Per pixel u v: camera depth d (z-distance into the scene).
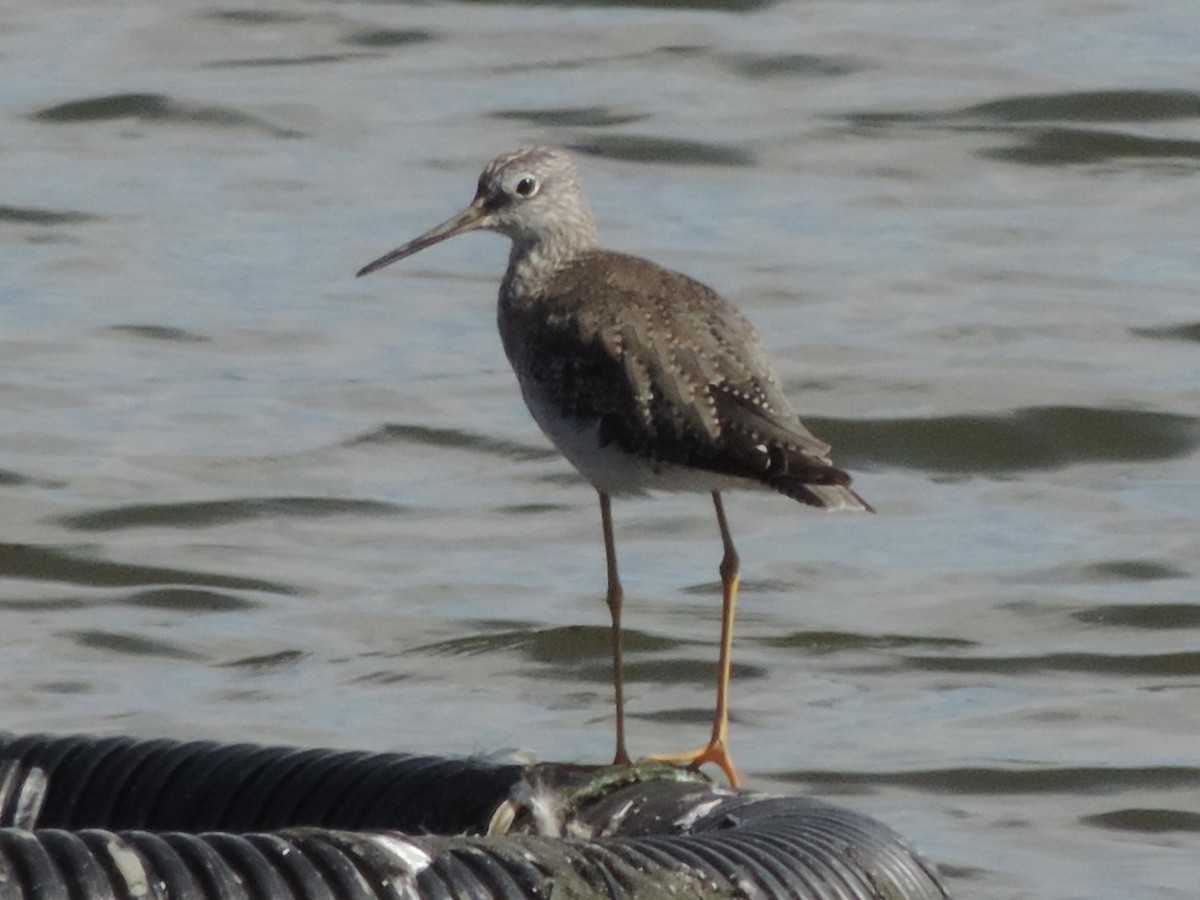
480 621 13.92
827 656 13.56
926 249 20.25
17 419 16.89
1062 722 12.70
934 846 11.25
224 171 21.95
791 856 8.11
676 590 14.46
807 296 19.27
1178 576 14.65
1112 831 11.50
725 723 10.26
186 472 16.08
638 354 9.81
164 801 9.09
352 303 19.27
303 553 14.95
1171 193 21.39
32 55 24.56
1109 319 18.80
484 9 25.73
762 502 15.93
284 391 17.53
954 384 17.55
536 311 10.32
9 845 7.37
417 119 22.97
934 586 14.57
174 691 12.89
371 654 13.46
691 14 25.39
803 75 23.83
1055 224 20.78
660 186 21.53
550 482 16.17
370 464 16.36
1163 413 17.02
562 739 12.31
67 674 13.11
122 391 17.50
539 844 7.92
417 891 7.52
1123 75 23.58
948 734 12.55
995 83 23.47
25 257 20.08
